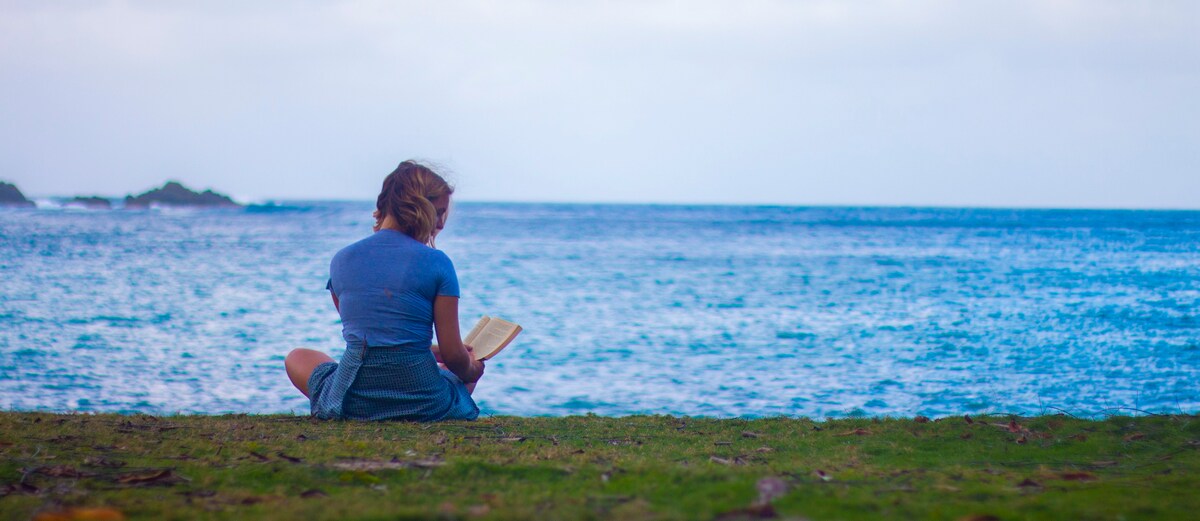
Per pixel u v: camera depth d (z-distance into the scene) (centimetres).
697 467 314
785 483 268
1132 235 7950
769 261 4153
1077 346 1478
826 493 260
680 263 3966
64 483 290
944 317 1956
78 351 1338
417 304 457
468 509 237
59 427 412
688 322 1853
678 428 455
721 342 1554
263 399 1023
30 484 285
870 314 2008
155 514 246
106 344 1417
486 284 2825
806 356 1394
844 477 300
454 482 292
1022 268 3675
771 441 411
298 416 494
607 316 1966
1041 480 300
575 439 412
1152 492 275
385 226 474
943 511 243
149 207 14625
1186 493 274
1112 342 1524
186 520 238
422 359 465
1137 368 1250
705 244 5969
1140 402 1016
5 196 14362
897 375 1216
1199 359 1324
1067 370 1237
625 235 7400
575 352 1429
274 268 3291
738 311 2080
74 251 4194
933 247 5666
